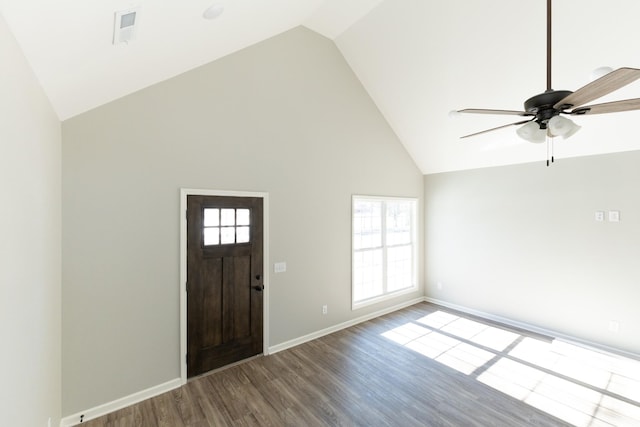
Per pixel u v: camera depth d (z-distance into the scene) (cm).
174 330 297
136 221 276
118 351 268
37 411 177
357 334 423
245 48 343
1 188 119
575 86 319
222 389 294
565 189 406
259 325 359
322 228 418
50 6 116
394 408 267
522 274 448
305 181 398
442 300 551
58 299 235
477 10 305
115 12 141
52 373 217
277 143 370
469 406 270
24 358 151
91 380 255
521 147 425
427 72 392
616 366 335
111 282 265
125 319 271
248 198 346
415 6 332
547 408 267
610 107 177
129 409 265
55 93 197
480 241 496
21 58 140
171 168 295
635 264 355
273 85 366
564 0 263
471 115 413
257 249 355
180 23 190
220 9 200
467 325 456
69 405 246
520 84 343
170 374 295
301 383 304
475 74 361
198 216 311
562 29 281
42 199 186
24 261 150
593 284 384
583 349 375
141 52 203
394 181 520
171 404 272
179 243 299
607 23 262
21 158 143
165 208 291
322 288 419
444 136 471
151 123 283
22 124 144
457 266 527
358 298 482
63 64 167
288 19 319
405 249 561
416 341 400
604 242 376
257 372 323
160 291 289
